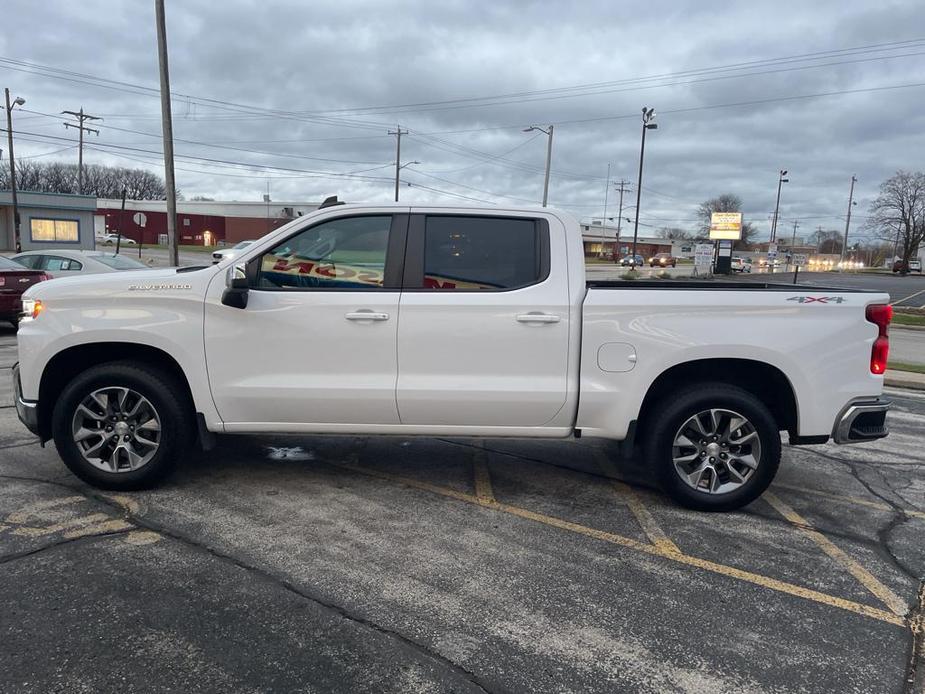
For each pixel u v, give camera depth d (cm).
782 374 409
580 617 300
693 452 425
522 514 418
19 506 403
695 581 337
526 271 412
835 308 404
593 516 419
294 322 405
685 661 270
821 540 393
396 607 303
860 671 267
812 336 402
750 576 345
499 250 414
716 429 420
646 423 429
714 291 406
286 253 413
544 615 301
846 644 286
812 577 346
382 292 407
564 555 362
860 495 475
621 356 405
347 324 405
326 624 288
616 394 407
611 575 341
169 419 416
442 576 334
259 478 468
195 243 7350
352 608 301
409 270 411
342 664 261
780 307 403
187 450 433
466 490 459
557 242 413
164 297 407
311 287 412
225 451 528
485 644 277
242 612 295
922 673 267
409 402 409
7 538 360
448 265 411
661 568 350
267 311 405
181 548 354
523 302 404
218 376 411
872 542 393
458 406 411
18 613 288
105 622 283
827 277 5503
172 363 430
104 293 409
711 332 402
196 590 312
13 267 1138
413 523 398
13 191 3591
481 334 404
